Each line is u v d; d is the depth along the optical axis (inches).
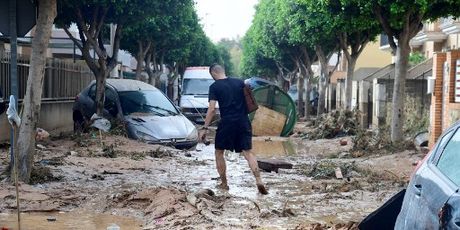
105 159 560.7
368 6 645.9
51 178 433.7
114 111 757.9
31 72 413.1
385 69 1253.7
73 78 965.2
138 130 711.1
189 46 1701.5
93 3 738.8
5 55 650.8
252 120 973.8
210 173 510.0
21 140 411.8
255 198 394.0
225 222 320.8
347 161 597.9
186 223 315.6
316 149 769.6
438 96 631.2
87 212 344.5
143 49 1368.1
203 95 1289.4
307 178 491.2
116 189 409.7
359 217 342.3
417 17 650.8
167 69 2418.8
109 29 1198.9
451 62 603.2
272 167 526.9
